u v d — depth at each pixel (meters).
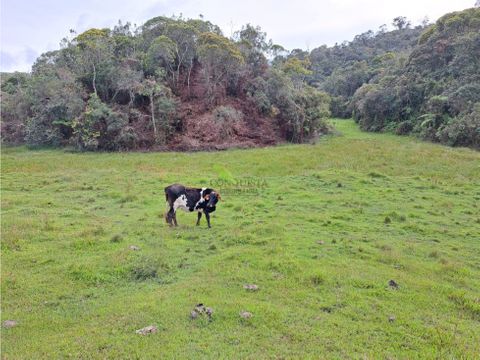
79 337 5.66
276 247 9.48
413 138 43.12
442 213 13.98
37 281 7.66
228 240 10.23
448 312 6.76
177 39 41.75
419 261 9.32
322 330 5.90
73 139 34.50
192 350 5.31
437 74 47.34
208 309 6.29
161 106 35.34
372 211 14.04
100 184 18.36
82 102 35.62
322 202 15.19
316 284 7.59
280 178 20.03
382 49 102.19
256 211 13.78
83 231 10.73
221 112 37.50
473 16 47.72
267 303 6.69
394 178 20.08
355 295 7.11
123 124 34.28
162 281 7.83
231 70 41.06
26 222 11.51
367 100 52.72
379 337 5.81
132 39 44.34
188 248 9.73
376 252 9.62
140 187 17.64
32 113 39.16
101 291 7.36
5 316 6.37
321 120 44.44
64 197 15.85
